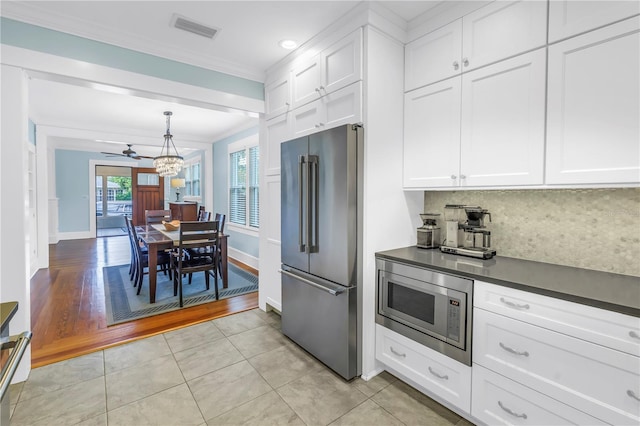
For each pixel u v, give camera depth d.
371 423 1.79
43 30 2.23
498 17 1.83
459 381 1.77
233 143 6.11
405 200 2.46
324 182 2.29
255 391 2.08
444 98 2.12
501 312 1.58
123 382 2.16
